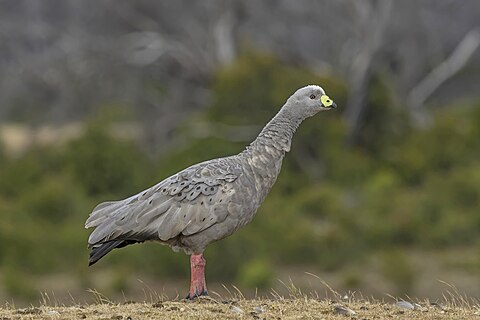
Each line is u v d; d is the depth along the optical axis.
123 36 73.69
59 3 76.38
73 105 73.50
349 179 59.38
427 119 67.56
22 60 75.38
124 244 19.03
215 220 18.69
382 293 42.03
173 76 73.00
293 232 49.06
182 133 63.00
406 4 69.81
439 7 72.00
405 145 63.53
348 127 63.59
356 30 71.12
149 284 44.31
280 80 61.91
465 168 59.81
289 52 70.81
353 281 43.41
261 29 73.25
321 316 17.94
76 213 54.19
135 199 18.91
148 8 73.94
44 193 54.34
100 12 74.62
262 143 19.48
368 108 64.12
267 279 43.47
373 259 47.62
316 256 48.22
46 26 75.62
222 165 19.00
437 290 42.06
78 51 73.62
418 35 70.94
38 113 74.75
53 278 46.38
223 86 62.12
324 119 61.16
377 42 66.75
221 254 45.69
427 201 53.94
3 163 63.94
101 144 59.28
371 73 64.69
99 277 44.50
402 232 50.56
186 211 18.61
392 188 56.50
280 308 18.62
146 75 72.50
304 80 62.72
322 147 60.84
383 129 64.25
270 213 51.25
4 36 75.69
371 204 53.72
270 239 48.75
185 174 18.86
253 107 61.78
